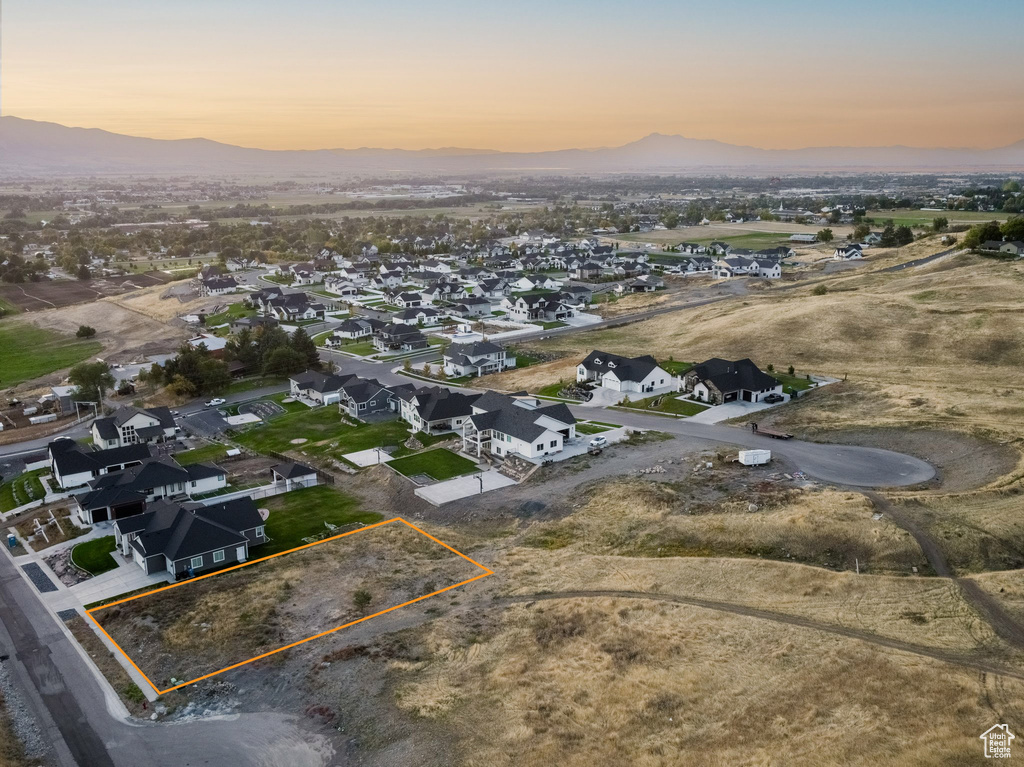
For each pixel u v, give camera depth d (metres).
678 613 44.44
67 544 59.59
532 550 55.50
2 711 39.25
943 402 79.75
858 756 31.75
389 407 95.38
